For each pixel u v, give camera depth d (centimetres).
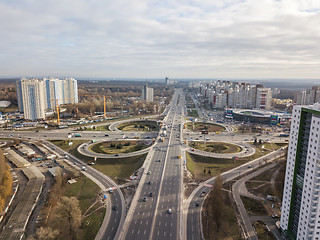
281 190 18988
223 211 16212
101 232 14175
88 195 18488
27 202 17075
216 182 15525
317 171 11531
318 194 11706
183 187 19738
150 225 14600
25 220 15062
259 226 14850
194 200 17788
